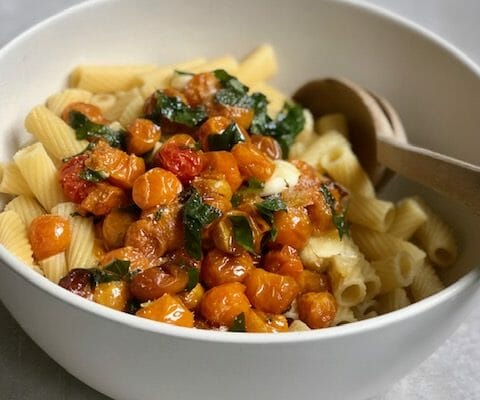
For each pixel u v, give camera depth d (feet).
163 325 1.10
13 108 1.58
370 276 1.47
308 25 1.79
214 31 1.79
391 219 1.59
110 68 1.70
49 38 1.62
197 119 1.54
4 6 2.07
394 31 1.73
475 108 1.63
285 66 1.85
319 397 1.25
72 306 1.13
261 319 1.32
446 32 2.14
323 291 1.43
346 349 1.16
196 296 1.33
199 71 1.72
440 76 1.70
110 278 1.30
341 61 1.82
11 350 1.44
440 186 1.43
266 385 1.18
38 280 1.15
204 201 1.36
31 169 1.46
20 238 1.39
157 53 1.78
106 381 1.26
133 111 1.60
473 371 1.48
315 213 1.45
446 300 1.21
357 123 1.76
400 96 1.78
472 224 1.57
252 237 1.35
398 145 1.56
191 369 1.15
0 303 1.51
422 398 1.42
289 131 1.67
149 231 1.34
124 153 1.44
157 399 1.25
